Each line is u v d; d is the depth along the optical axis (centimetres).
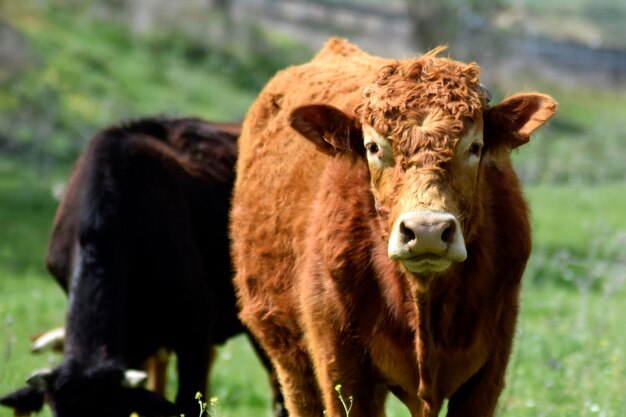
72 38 7988
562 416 1705
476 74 1223
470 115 1168
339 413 1280
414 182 1133
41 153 5716
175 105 7162
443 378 1245
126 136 1948
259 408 2175
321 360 1298
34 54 7175
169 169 1934
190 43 8769
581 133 8556
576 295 3189
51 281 3366
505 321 1261
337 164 1302
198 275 1895
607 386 1858
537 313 2927
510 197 1262
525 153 7069
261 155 1555
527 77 10144
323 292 1283
